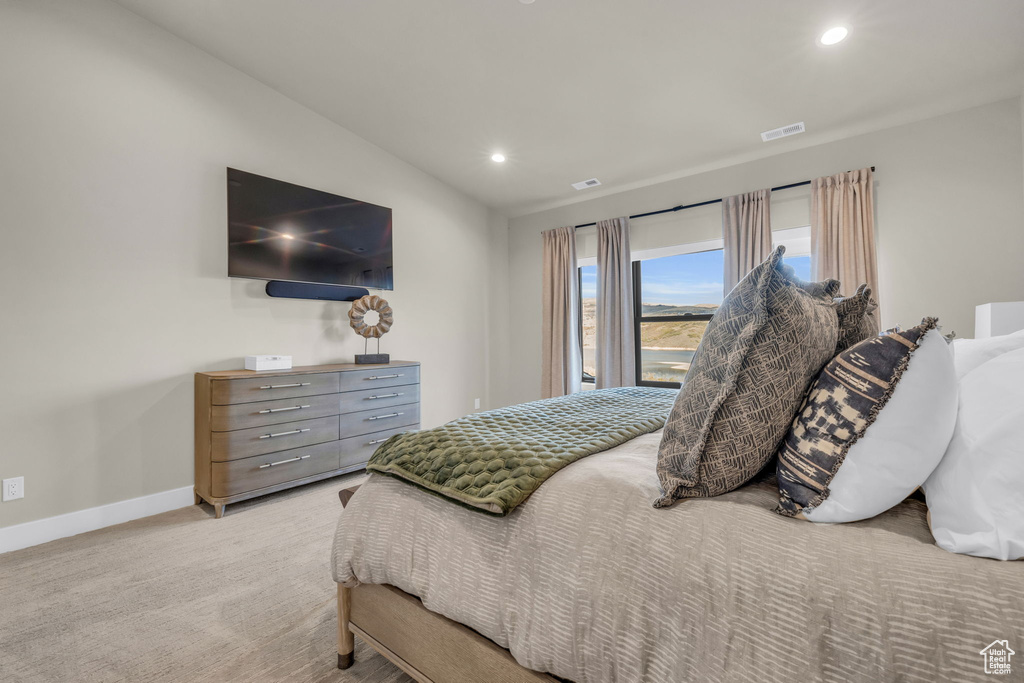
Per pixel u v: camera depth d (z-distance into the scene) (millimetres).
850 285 2973
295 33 2580
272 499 2760
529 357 4930
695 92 2725
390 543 1156
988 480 647
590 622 817
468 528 1034
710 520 812
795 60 2391
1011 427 646
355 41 2596
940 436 717
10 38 2145
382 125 3469
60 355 2270
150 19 2561
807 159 3266
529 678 921
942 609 587
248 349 2986
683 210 3850
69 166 2299
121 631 1504
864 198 2945
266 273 3027
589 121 3133
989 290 2656
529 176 4078
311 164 3336
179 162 2684
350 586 1276
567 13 2219
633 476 987
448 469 1145
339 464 3018
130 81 2500
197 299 2754
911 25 2096
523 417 1654
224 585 1792
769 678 650
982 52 2252
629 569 807
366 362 3424
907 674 576
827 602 644
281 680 1294
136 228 2518
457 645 1037
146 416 2537
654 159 3590
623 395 2254
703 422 891
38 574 1874
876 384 750
